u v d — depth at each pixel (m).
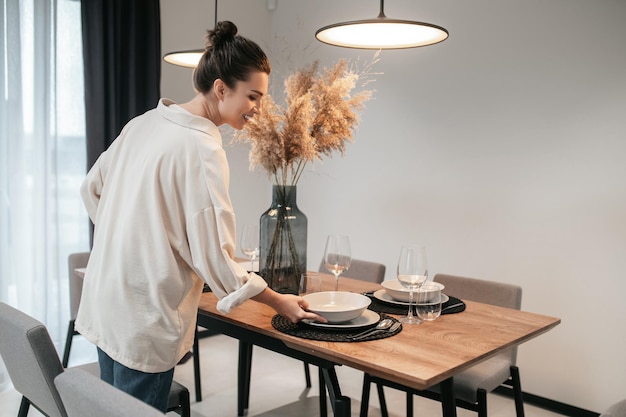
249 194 4.59
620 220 2.95
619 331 2.99
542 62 3.19
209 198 1.61
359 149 4.08
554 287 3.20
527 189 3.28
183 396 2.12
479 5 3.42
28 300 3.49
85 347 3.76
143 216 1.61
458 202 3.57
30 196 3.46
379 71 3.94
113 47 3.61
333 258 2.23
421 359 1.60
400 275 1.98
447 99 3.59
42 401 1.77
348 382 3.58
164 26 3.99
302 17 4.38
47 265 3.53
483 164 3.45
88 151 3.55
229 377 3.59
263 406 3.19
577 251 3.11
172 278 1.61
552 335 3.23
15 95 3.33
